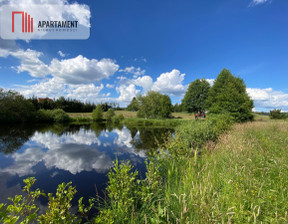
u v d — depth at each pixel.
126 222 2.56
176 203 2.70
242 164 3.52
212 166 4.02
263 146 5.33
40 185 5.05
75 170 6.39
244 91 15.84
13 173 6.14
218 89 18.62
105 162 7.45
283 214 2.02
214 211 2.10
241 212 2.09
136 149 10.06
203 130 7.27
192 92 37.59
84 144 11.86
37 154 9.05
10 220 1.35
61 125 29.25
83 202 3.92
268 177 2.99
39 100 58.09
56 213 1.68
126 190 2.75
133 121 36.03
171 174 4.04
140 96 40.62
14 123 30.19
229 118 11.73
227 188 2.83
